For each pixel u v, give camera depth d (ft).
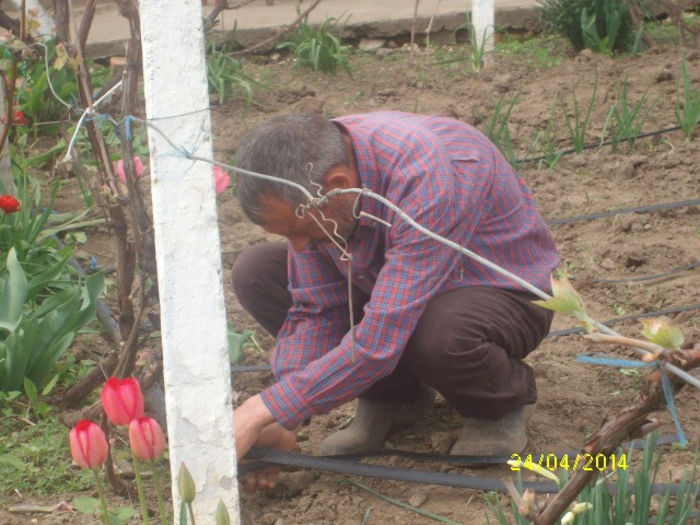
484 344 8.80
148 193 15.56
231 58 21.26
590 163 17.51
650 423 5.69
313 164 7.79
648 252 14.33
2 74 12.16
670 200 15.87
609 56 23.30
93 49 24.97
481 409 9.32
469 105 20.54
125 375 8.89
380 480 9.49
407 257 8.12
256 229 15.76
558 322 12.90
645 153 17.72
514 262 9.16
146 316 9.67
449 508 9.02
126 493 9.27
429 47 25.48
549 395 10.93
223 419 7.23
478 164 8.71
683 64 18.63
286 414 8.13
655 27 25.64
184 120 6.79
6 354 10.55
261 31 25.20
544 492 8.91
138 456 6.68
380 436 10.02
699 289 13.25
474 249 8.99
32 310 12.02
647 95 20.39
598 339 5.03
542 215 15.76
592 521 7.45
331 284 9.16
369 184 8.20
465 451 9.57
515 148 18.33
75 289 11.17
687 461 9.47
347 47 24.45
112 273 14.07
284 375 9.19
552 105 20.22
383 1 28.76
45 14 18.10
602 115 19.56
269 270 10.00
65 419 10.35
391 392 9.87
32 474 9.53
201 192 6.89
